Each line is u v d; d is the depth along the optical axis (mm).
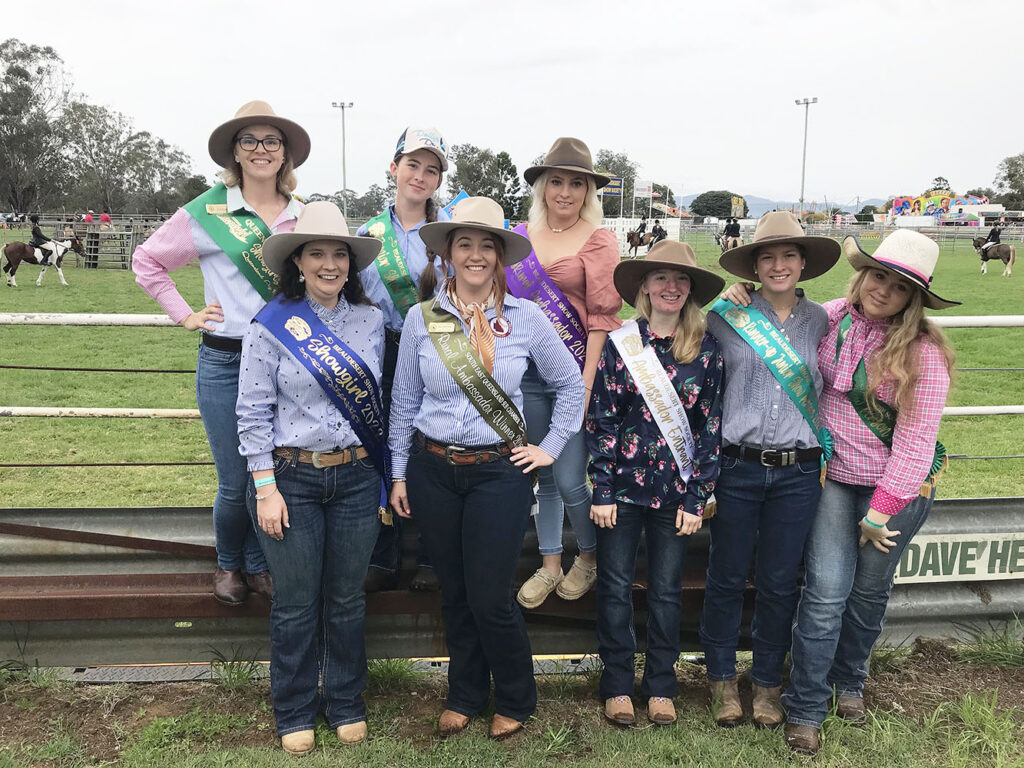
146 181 78875
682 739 3014
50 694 3256
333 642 3000
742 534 3008
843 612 3117
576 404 2959
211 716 3119
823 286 22891
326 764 2822
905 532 2934
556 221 3301
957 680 3479
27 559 3520
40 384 9672
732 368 2969
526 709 3016
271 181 3055
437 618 3449
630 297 3107
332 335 2781
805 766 2893
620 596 3072
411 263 3182
